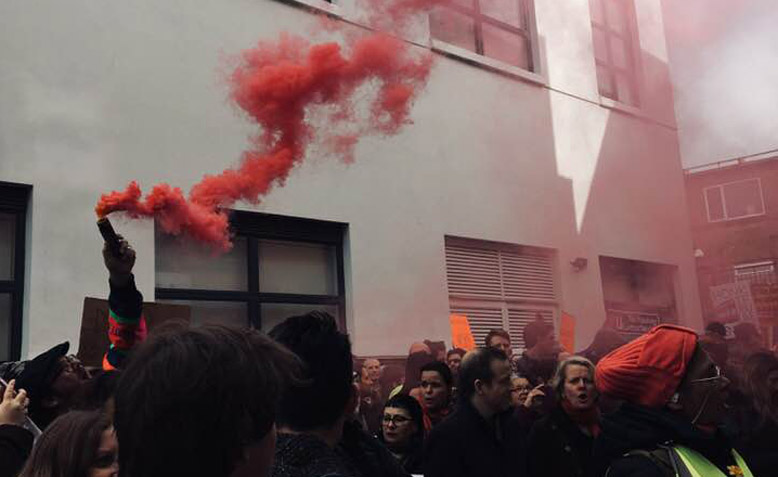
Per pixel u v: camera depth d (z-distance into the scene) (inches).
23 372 123.6
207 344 43.1
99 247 251.4
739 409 143.9
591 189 443.8
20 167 238.5
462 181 371.2
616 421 84.6
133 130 265.3
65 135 249.1
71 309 241.9
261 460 44.3
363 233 325.1
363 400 225.6
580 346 411.2
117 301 118.8
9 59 240.8
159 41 276.8
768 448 136.6
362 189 328.2
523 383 202.8
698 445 81.5
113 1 267.4
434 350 289.6
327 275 321.7
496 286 385.1
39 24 249.0
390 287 330.6
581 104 450.3
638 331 446.6
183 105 279.0
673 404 83.7
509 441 143.8
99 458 84.4
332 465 62.1
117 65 265.0
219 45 291.7
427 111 362.0
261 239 302.5
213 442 41.5
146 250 258.5
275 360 46.0
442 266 353.4
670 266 494.3
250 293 292.7
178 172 273.6
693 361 84.1
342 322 319.3
